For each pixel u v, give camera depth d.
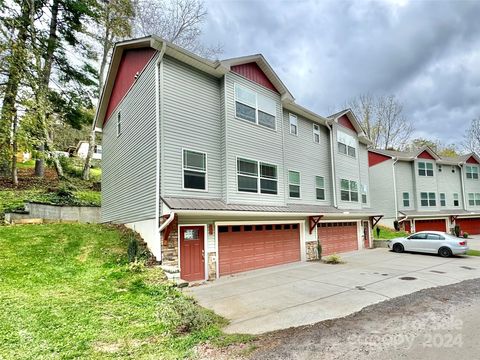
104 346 4.96
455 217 30.55
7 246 9.38
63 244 10.18
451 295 8.13
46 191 19.31
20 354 4.50
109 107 16.09
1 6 17.64
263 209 12.18
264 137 13.43
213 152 11.65
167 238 9.59
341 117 19.78
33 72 18.17
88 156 25.34
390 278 10.49
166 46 10.23
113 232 12.15
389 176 28.09
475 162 33.94
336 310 6.92
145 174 10.97
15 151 17.14
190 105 11.13
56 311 6.12
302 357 4.54
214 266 10.99
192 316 5.91
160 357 4.63
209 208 10.13
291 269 12.57
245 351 4.81
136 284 8.05
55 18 21.33
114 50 13.33
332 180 18.22
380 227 27.14
